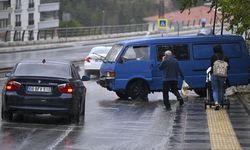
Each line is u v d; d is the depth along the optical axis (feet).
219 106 132.77
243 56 168.14
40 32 506.89
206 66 164.96
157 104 149.38
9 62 308.40
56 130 100.68
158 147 85.92
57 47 460.14
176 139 93.15
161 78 161.27
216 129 103.55
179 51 163.73
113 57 163.43
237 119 116.98
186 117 121.60
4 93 107.34
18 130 98.84
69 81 107.96
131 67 160.35
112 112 130.41
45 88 106.42
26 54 378.94
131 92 159.94
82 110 121.19
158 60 161.79
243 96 158.92
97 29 592.60
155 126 108.47
